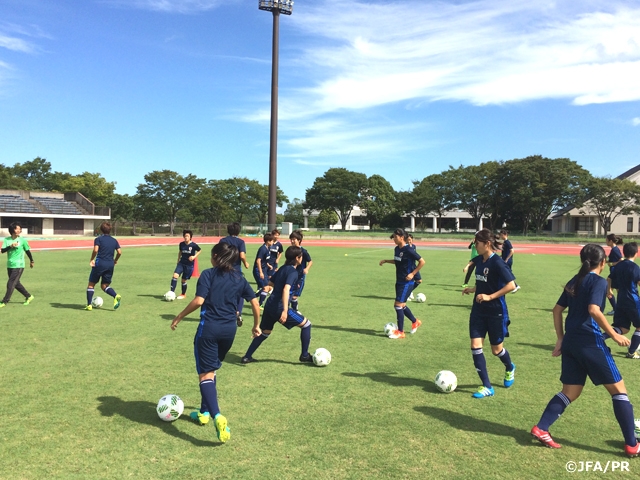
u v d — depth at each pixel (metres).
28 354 6.60
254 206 74.88
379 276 17.31
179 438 4.14
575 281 4.18
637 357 7.15
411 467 3.69
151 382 5.54
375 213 83.00
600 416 4.79
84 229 58.50
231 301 4.41
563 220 72.94
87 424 4.38
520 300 12.52
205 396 4.17
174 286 11.41
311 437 4.18
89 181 72.94
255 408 4.82
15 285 10.33
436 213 79.19
